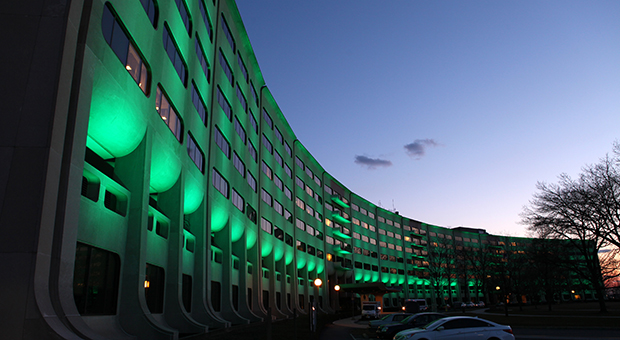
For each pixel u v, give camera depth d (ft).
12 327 30.22
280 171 166.30
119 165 54.85
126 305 49.44
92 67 41.34
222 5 106.11
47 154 34.09
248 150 126.21
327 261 220.43
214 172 92.58
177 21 71.26
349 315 176.24
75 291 41.24
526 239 409.08
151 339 48.49
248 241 120.16
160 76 62.28
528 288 229.04
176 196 69.10
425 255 342.23
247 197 121.49
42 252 32.53
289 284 165.27
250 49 132.05
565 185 113.70
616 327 77.05
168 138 64.75
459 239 382.01
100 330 43.96
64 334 30.99
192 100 79.51
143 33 56.24
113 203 52.37
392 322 68.74
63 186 35.94
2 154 33.81
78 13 39.70
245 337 55.83
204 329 62.34
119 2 49.06
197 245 79.87
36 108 35.14
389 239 311.47
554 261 139.44
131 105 50.90
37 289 31.50
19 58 36.40
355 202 278.67
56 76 36.14
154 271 61.21
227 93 106.73
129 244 51.57
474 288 369.50
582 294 393.70
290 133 188.96
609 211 102.83
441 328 43.75
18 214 32.53
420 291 331.16
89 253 44.06
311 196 210.59
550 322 91.86
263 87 150.82
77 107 38.11
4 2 38.01
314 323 43.50
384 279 289.94
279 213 157.99
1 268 31.30
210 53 93.97
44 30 37.37
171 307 63.36
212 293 90.38
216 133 95.55
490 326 44.60
